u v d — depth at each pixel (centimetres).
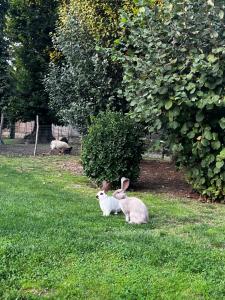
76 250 538
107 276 471
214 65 817
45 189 991
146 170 1370
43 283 456
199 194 983
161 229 687
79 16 1439
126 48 1006
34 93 2278
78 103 1458
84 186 1075
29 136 2352
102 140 1051
